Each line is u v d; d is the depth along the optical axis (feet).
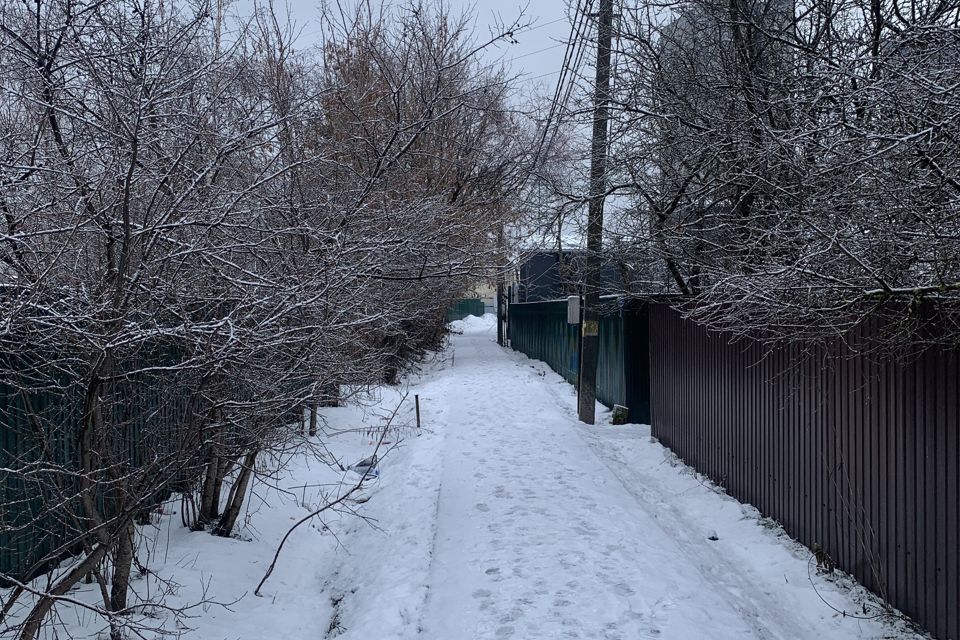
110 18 14.43
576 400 54.80
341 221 19.69
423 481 31.50
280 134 19.43
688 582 18.98
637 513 25.52
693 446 31.94
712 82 29.19
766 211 21.35
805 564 20.04
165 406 18.49
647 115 32.55
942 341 14.34
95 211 13.01
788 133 17.35
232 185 17.62
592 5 35.19
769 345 23.40
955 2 18.86
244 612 18.54
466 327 212.64
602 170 38.88
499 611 17.51
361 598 19.77
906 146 13.26
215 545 21.90
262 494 28.14
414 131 26.27
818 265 15.02
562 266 50.62
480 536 23.32
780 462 23.00
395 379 65.62
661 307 36.94
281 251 17.58
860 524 18.12
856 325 16.58
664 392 36.73
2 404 15.67
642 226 37.29
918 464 15.66
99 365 13.03
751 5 28.58
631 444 38.24
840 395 19.12
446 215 26.12
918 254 14.39
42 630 15.11
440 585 19.85
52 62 13.35
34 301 11.79
